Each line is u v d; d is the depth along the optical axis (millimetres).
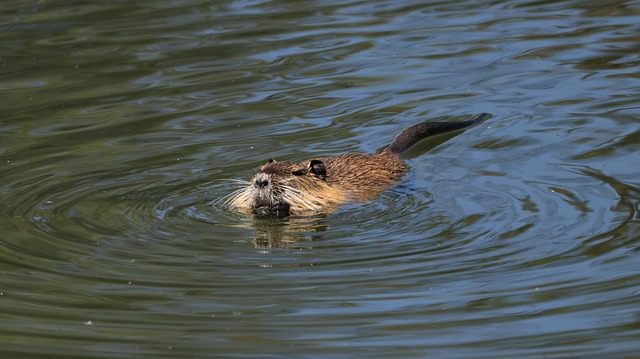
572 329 25625
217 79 51250
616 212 32750
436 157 39594
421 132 42031
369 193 35625
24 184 37531
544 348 24688
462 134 42250
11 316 27000
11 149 41812
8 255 30969
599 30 56812
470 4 64562
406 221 32875
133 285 28781
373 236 31812
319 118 45125
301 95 48406
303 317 26688
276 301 27656
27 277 29406
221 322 26516
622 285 27875
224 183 37188
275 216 34000
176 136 42906
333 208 34344
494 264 29469
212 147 41406
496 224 32250
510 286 28078
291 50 55938
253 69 52750
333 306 27297
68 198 35969
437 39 57094
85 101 48469
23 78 52375
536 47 54406
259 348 25062
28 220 33969
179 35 59375
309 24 61125
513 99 46344
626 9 60844
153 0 67500
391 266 29578
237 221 33594
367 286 28391
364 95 48125
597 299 27141
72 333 26047
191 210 34625
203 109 46594
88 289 28562
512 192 35000
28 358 24641
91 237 32312
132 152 40969
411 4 65188
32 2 67312
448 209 33719
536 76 49500
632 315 26219
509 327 25844
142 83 50969
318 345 25125
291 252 30812
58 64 54469
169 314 27031
